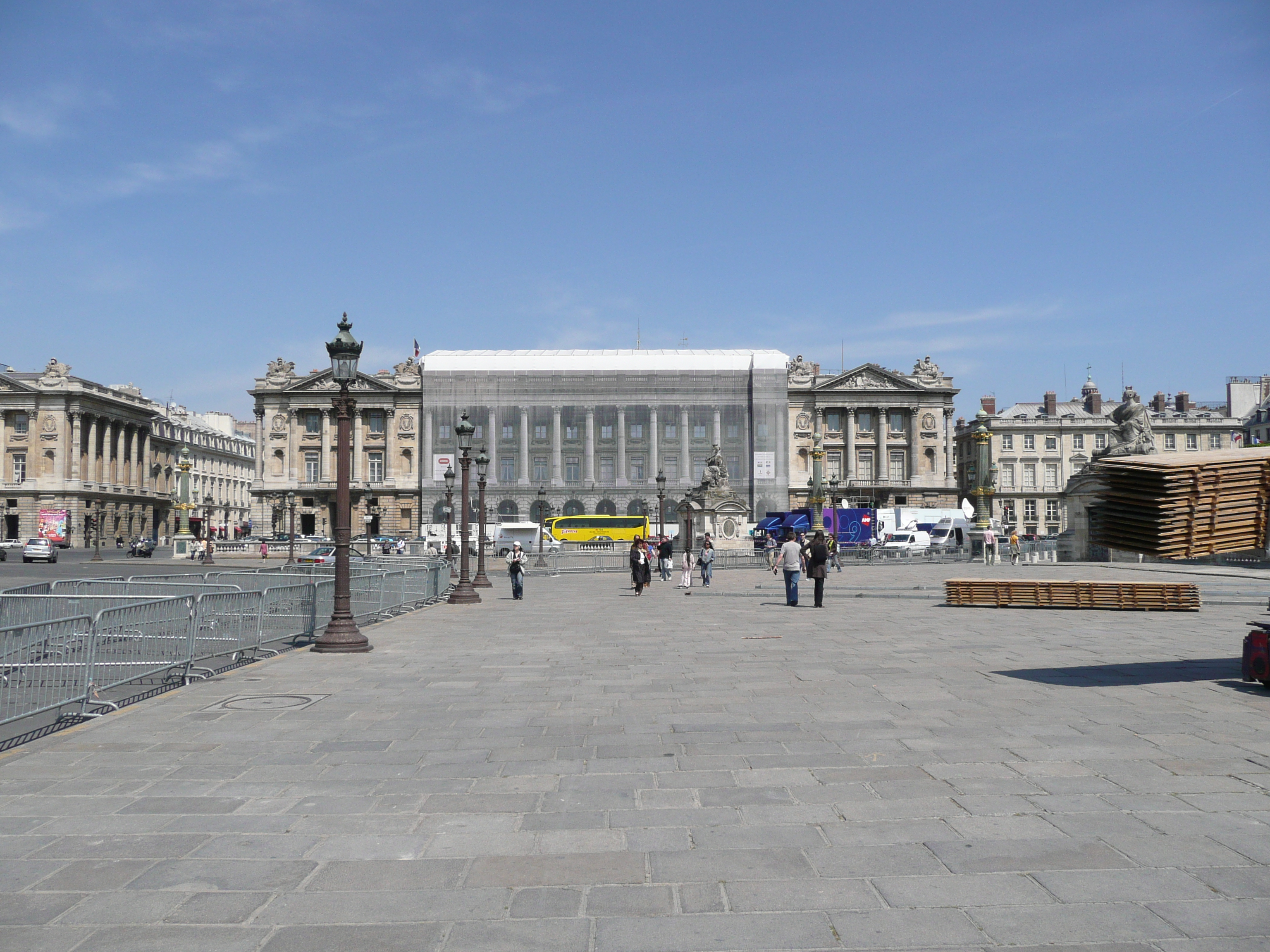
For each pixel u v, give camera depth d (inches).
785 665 622.8
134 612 516.1
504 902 230.8
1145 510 511.5
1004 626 873.5
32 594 577.0
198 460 6205.7
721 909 225.5
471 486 4591.5
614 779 336.5
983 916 219.8
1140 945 205.0
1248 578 1539.1
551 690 529.7
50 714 492.7
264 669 616.7
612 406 4687.5
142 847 270.4
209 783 334.3
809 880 241.3
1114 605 1027.3
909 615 996.6
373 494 4690.0
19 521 4539.9
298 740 402.9
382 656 688.4
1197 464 501.7
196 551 3142.2
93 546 4682.6
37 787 330.3
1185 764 347.3
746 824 284.7
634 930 214.7
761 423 4640.8
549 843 271.3
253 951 205.9
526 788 327.0
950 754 365.4
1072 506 2174.0
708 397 4699.8
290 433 4736.7
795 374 4923.7
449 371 4643.2
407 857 261.1
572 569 2300.7
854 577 1818.4
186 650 570.6
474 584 1611.7
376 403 4739.2
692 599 1315.2
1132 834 271.1
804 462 4904.0
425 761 365.4
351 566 1264.8
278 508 4621.1
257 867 254.5
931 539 3240.7
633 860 256.8
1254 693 496.7
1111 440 2135.8
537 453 4667.8
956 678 553.3
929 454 4904.0
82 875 249.3
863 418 4958.2
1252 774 331.9
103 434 4901.6
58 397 4576.8
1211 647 696.4
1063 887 235.0
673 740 397.7
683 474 4658.0
